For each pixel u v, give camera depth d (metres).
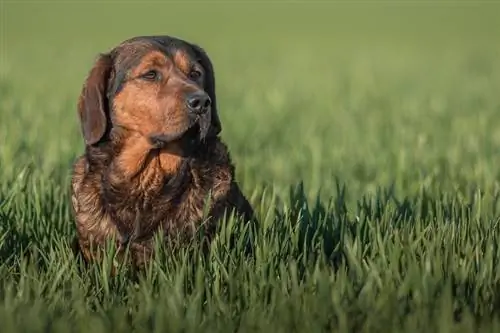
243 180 15.70
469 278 9.73
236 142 21.19
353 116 25.89
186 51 11.16
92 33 61.78
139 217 10.77
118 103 10.89
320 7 93.25
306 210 11.89
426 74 39.91
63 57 44.91
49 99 27.70
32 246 11.27
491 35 64.38
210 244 10.77
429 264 9.53
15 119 21.23
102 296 9.93
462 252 10.35
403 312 8.76
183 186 10.80
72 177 11.31
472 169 16.28
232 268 9.92
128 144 10.81
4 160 15.59
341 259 10.95
